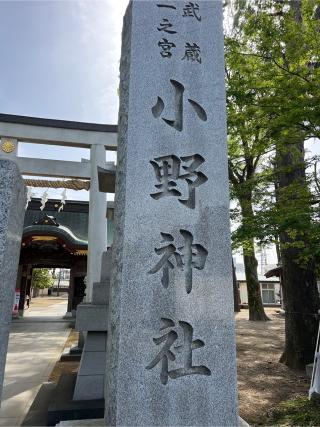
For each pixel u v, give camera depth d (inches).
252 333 483.5
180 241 117.9
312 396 195.3
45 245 617.9
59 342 413.4
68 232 571.8
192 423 102.6
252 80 221.1
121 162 127.6
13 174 98.0
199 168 127.0
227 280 117.3
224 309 114.4
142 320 107.9
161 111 130.4
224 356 110.3
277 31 216.2
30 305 1085.8
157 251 115.3
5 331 99.7
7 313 101.0
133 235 114.9
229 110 237.9
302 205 211.6
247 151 282.5
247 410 192.2
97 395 190.4
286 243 243.0
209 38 144.3
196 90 135.9
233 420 105.4
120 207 121.7
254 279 669.9
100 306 204.7
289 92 199.6
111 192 261.9
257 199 250.1
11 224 98.6
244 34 239.8
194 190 124.1
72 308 658.8
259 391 225.1
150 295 110.5
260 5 275.1
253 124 232.8
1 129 389.1
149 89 132.0
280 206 223.6
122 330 106.0
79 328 199.6
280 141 226.2
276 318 732.7
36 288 1544.0
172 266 114.7
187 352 108.3
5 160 98.1
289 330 290.4
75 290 666.8
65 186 427.2
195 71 138.3
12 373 270.2
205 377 107.3
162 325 108.8
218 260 118.6
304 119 197.5
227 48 235.1
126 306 108.1
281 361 299.7
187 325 110.6
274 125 206.4
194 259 117.1
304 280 287.6
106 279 233.5
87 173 407.8
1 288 92.4
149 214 118.2
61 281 2374.5
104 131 414.3
